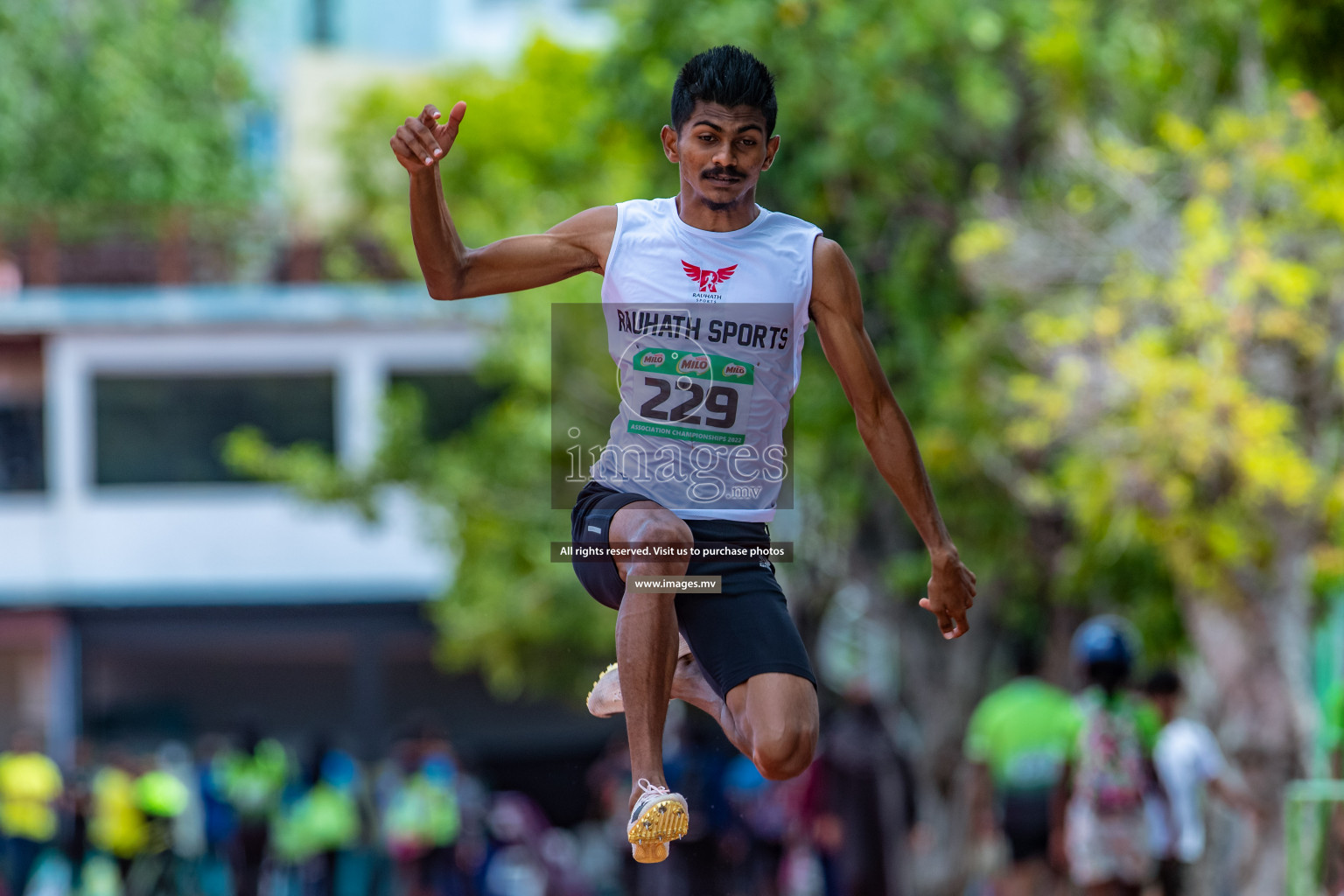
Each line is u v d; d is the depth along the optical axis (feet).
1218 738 101.19
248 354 248.32
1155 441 92.63
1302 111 93.50
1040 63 122.11
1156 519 96.32
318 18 356.18
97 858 175.42
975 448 124.36
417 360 249.55
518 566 190.19
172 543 248.73
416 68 318.04
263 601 249.96
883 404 37.09
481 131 200.64
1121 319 98.43
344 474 201.77
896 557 146.61
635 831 33.14
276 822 167.53
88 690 247.29
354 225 251.60
